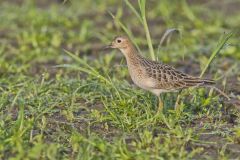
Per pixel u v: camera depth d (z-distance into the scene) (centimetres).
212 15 2444
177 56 1961
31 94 1516
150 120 1316
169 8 2492
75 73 1769
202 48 2009
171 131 1262
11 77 1711
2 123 1306
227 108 1459
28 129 1266
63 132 1306
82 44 2142
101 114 1392
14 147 1191
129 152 1162
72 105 1415
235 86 1648
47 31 2248
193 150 1180
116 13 2506
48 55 1972
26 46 2061
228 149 1213
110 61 1912
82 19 2450
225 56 1950
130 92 1466
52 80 1633
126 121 1325
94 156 1149
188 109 1418
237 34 2155
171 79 1334
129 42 1386
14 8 2539
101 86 1519
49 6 2625
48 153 1155
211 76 1775
